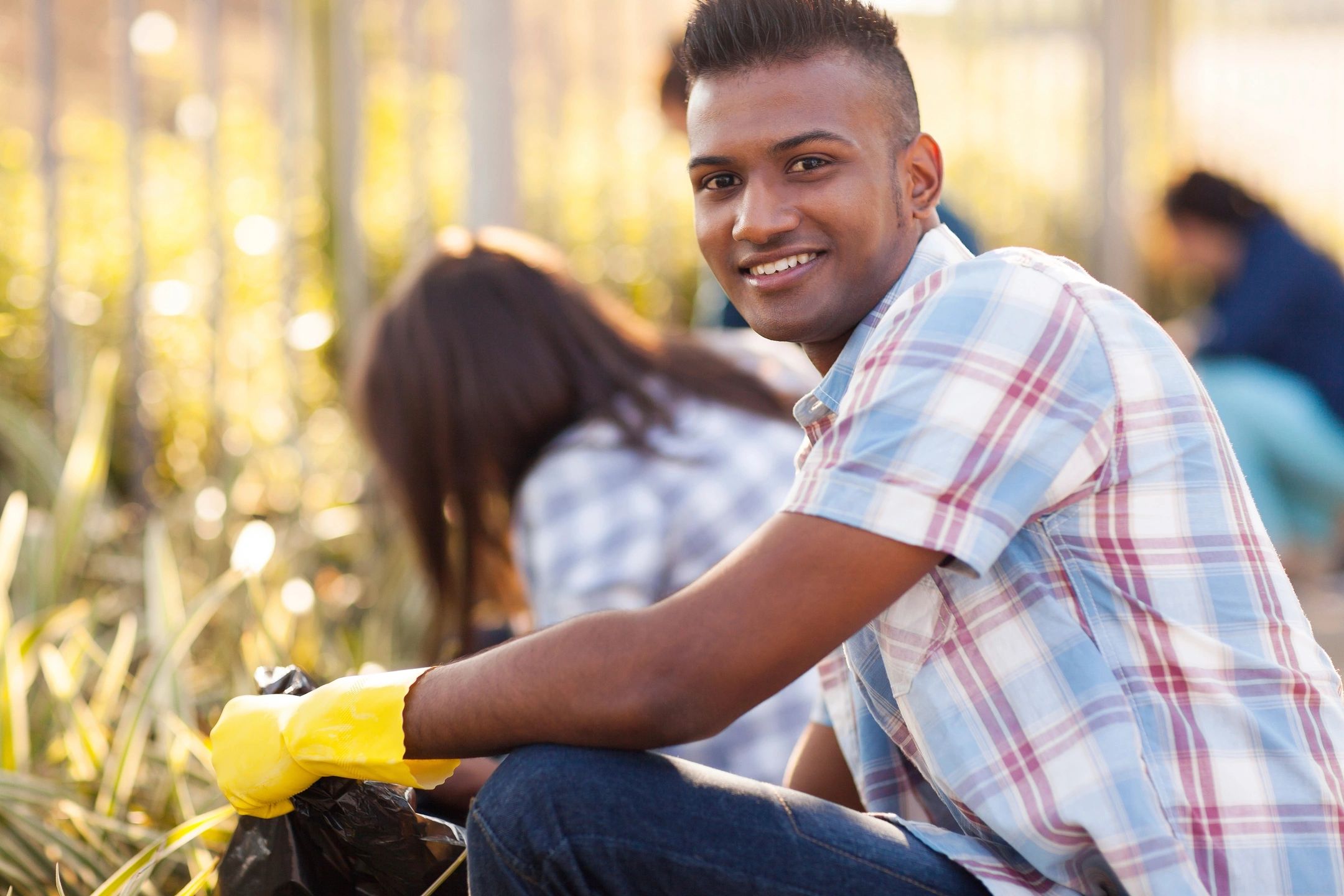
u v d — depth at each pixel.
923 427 1.28
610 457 2.20
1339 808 1.32
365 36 3.99
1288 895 1.29
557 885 1.29
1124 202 4.99
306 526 3.39
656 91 3.58
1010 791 1.32
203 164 3.61
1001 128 4.94
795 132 1.39
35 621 2.62
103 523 3.23
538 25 4.11
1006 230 4.95
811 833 1.33
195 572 3.16
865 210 1.42
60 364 3.47
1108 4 4.89
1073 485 1.31
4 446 3.31
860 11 1.44
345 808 1.50
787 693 2.21
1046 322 1.32
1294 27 5.46
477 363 2.26
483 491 2.29
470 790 1.69
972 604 1.35
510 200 3.77
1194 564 1.34
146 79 3.84
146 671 2.46
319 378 3.79
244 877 1.55
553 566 2.15
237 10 4.28
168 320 3.59
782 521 1.29
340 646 2.95
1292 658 1.37
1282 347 4.32
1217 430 1.40
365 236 3.87
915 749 1.48
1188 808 1.29
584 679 1.28
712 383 2.35
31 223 3.51
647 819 1.29
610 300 2.49
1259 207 4.41
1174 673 1.32
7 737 2.21
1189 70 5.33
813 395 1.48
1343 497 4.17
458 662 1.38
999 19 4.91
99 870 1.96
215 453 3.54
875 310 1.46
